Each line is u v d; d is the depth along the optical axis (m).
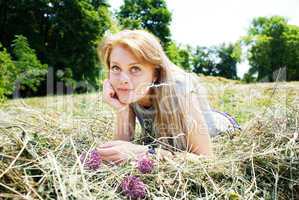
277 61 35.50
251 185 1.60
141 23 31.81
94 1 22.92
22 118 2.22
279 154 1.91
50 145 1.74
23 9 19.67
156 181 1.56
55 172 1.36
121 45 1.97
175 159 1.75
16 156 1.36
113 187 1.47
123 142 1.78
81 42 20.89
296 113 2.45
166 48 31.58
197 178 1.61
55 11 20.41
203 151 2.01
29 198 1.19
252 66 36.25
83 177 1.34
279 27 36.00
